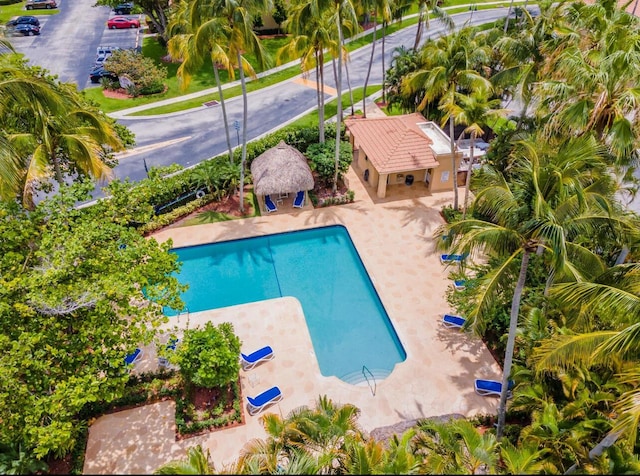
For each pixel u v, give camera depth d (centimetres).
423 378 1761
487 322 1777
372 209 2722
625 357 1203
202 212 2684
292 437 1177
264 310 2064
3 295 1305
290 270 2334
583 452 1184
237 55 2248
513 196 1284
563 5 2748
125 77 3947
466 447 1227
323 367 1852
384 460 1070
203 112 3803
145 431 1558
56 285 1333
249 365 1794
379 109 3903
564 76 1920
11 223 1423
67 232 1407
